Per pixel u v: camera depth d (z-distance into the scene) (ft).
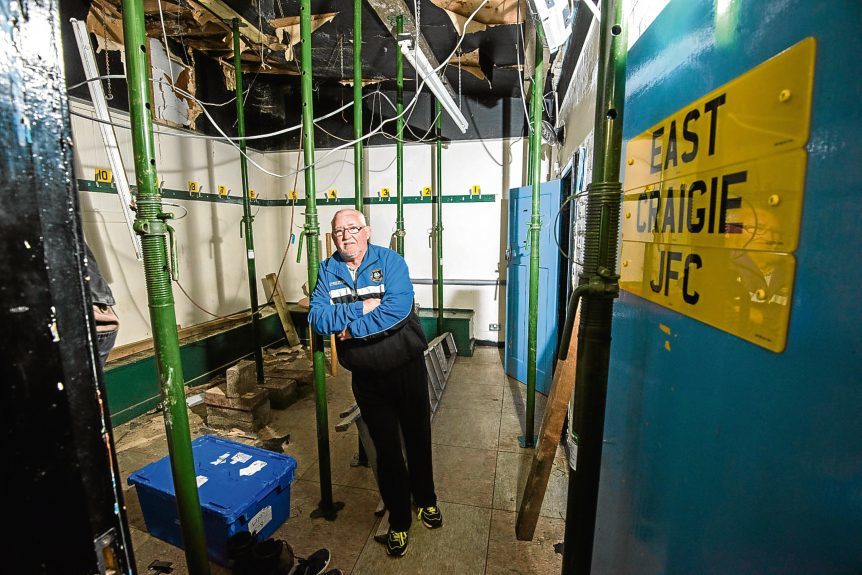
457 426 8.87
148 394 9.51
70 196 1.27
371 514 6.20
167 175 10.93
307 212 5.50
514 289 11.54
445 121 13.87
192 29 9.87
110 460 1.42
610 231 2.41
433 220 14.44
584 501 2.66
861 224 1.20
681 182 2.47
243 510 5.09
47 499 1.24
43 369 1.22
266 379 10.90
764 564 1.67
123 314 9.70
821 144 1.36
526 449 7.92
